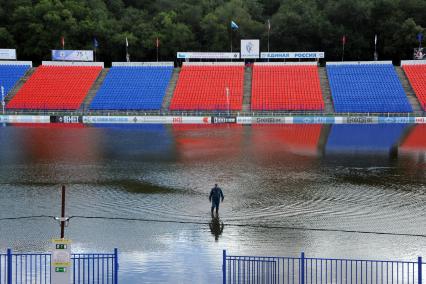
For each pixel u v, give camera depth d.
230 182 37.88
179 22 123.69
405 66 93.94
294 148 53.69
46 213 29.47
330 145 55.72
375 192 34.62
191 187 36.41
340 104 83.69
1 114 82.31
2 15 119.38
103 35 116.62
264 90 89.44
